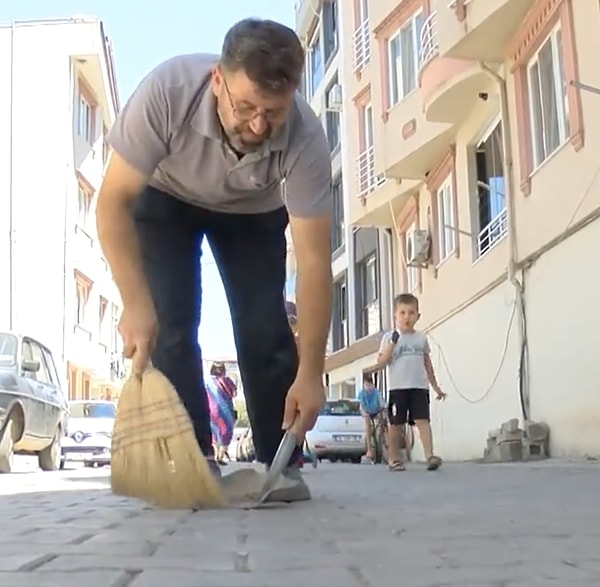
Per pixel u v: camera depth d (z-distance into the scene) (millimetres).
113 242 3676
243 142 3537
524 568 2143
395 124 16562
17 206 26844
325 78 27672
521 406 11828
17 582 1926
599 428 9578
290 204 3775
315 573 2062
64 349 26312
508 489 5211
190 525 3088
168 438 3674
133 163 3637
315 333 3820
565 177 10344
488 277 13367
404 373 9281
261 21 3205
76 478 8109
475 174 14461
